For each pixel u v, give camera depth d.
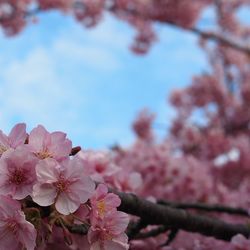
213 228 0.61
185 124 2.12
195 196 0.99
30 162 0.42
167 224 0.56
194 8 1.96
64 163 0.43
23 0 1.72
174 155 1.04
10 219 0.41
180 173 1.00
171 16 1.96
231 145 1.86
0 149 0.43
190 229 0.59
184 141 1.97
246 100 2.18
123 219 0.44
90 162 0.60
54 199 0.42
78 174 0.43
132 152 1.10
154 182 0.99
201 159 1.89
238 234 0.60
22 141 0.43
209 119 2.13
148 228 0.61
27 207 0.42
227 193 1.06
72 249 0.47
